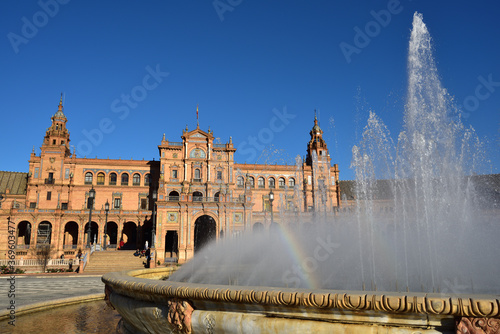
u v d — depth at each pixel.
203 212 65.19
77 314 16.06
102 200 79.31
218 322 6.88
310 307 6.14
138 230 74.25
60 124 83.62
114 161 81.62
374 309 5.70
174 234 68.25
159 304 8.09
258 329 6.47
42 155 78.56
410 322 5.68
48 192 77.38
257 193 85.56
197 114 81.38
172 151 78.81
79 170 79.81
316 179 88.50
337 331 5.96
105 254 55.56
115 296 9.80
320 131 95.94
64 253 63.66
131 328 9.91
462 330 5.27
